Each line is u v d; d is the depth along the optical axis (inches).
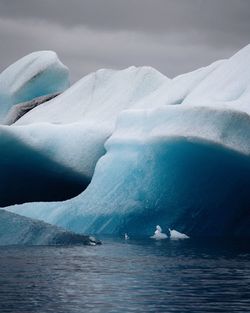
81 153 5315.0
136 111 4382.4
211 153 3946.9
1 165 5319.9
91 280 2052.2
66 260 2541.8
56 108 5949.8
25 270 2262.6
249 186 4052.7
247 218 4094.5
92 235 4005.9
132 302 1707.7
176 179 4079.7
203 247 3203.7
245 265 2455.7
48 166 5369.1
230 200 4072.3
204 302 1708.9
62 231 3211.1
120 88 5831.7
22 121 5944.9
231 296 1787.6
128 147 4301.2
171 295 1801.2
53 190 5516.7
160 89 5319.9
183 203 4069.9
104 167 4377.5
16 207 4490.7
